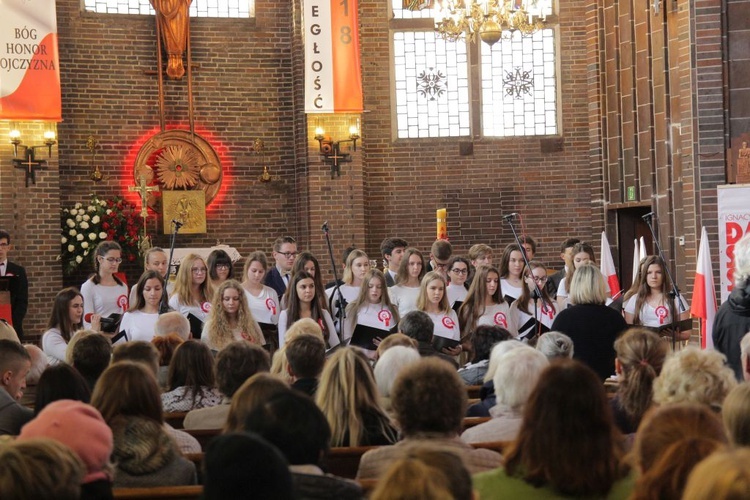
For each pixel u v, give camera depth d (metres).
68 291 8.61
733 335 6.24
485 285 9.55
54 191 14.77
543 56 17.20
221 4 16.42
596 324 7.19
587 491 3.16
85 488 3.13
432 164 16.98
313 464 3.26
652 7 15.27
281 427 3.20
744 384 3.27
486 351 7.01
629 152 16.06
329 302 9.68
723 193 11.00
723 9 12.59
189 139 16.08
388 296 9.38
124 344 5.50
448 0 13.80
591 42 16.86
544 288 10.41
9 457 2.26
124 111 15.91
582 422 3.17
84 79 15.77
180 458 4.16
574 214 17.11
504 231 17.05
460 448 3.73
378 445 4.71
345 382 4.70
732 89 12.59
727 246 11.01
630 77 15.89
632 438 4.34
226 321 8.61
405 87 17.00
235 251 15.46
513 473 3.25
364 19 16.88
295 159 16.36
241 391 4.04
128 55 15.94
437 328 9.27
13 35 14.07
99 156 15.77
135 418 4.12
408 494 2.08
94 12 15.84
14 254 14.58
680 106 14.67
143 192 15.48
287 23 16.55
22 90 14.10
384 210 16.86
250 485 2.27
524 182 17.11
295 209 16.44
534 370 4.51
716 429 2.84
